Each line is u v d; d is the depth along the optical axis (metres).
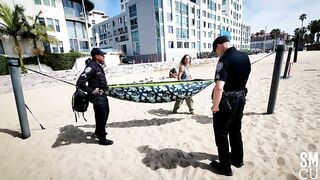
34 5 21.72
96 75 3.23
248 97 5.96
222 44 2.29
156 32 36.31
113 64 28.66
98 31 54.50
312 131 3.32
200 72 15.63
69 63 22.36
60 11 23.83
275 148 2.95
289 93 5.91
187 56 5.00
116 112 5.59
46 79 14.09
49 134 4.20
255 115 4.32
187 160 2.86
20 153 3.45
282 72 10.29
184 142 3.40
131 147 3.38
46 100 8.51
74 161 3.07
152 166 2.79
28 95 10.34
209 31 48.28
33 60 20.69
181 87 4.13
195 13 42.28
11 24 18.14
